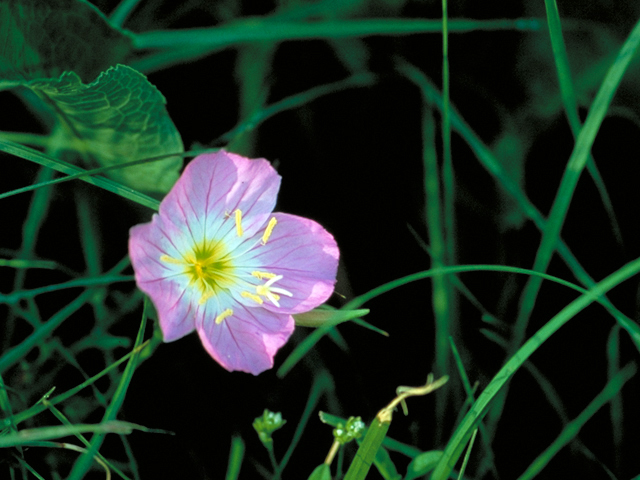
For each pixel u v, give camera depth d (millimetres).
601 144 508
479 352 479
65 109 434
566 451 466
